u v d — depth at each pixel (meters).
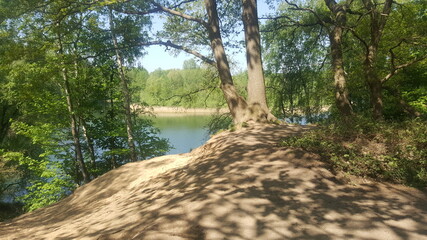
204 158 8.95
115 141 20.53
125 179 10.54
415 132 7.64
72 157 18.62
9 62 12.95
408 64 10.23
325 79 18.72
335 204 5.04
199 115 53.47
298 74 21.61
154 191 7.50
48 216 9.91
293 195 5.34
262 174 6.28
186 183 6.99
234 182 5.99
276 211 4.74
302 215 4.62
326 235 4.05
